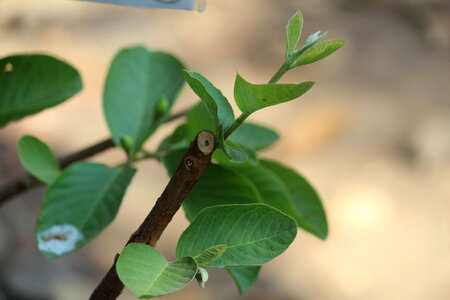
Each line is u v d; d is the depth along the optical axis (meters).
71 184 0.81
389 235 2.78
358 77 3.32
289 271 2.64
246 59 3.29
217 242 0.66
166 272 0.63
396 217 2.84
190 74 0.64
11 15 3.24
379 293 2.63
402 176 2.97
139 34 3.28
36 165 0.84
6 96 0.83
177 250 0.66
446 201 2.91
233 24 3.44
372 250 2.74
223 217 0.66
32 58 0.83
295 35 0.66
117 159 2.80
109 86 0.89
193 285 2.51
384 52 3.46
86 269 2.53
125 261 0.62
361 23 3.62
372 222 2.81
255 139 0.87
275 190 0.82
